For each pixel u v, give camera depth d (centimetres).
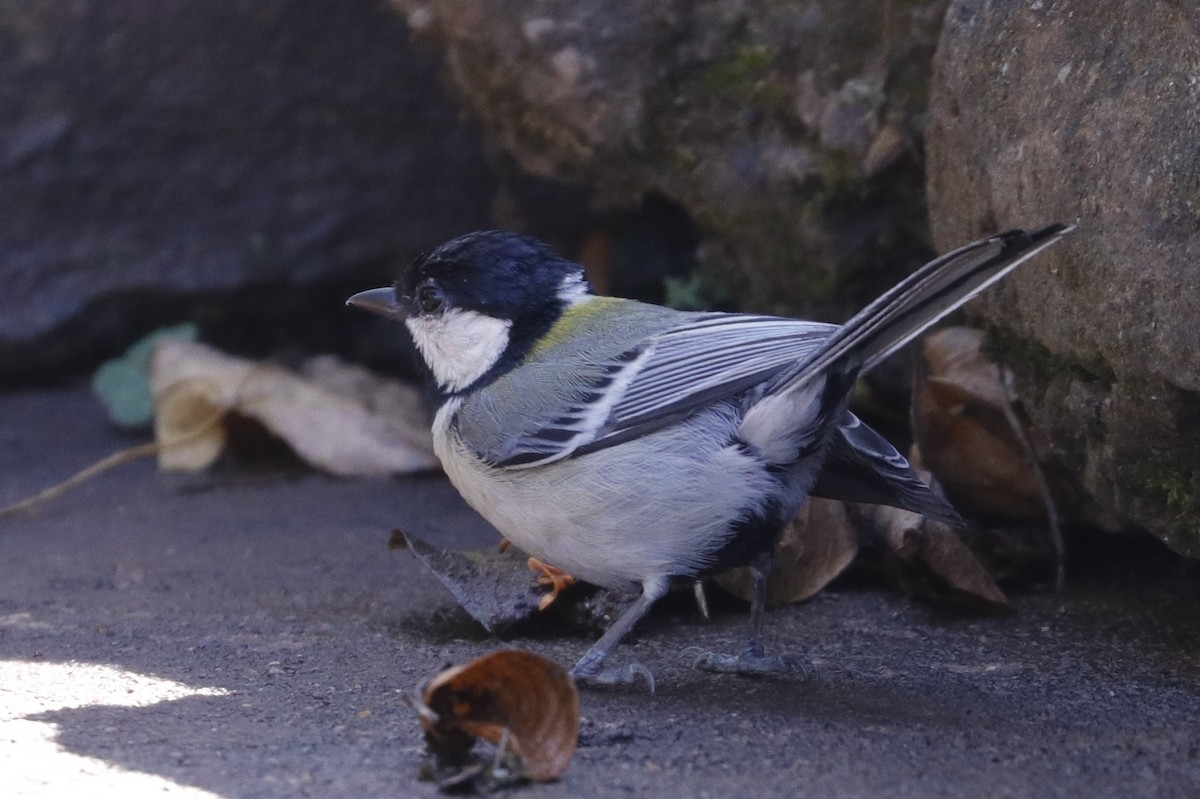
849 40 1006
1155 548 927
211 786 548
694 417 713
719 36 1049
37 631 819
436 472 1279
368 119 1438
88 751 588
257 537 1087
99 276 1471
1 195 1454
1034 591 890
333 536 1084
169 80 1441
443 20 1111
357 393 1364
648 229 1309
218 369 1347
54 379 1559
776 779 572
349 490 1238
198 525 1129
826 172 1026
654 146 1095
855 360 680
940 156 844
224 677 729
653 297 1344
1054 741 625
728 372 709
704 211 1112
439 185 1445
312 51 1425
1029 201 748
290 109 1443
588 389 727
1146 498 727
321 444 1284
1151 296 660
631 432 712
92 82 1440
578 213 1307
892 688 721
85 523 1148
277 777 562
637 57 1062
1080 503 888
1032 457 869
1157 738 625
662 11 1049
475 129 1421
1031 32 751
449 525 1112
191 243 1474
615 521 712
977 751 612
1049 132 728
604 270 1328
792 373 684
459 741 567
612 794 552
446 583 838
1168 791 555
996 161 778
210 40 1429
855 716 671
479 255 780
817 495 801
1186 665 743
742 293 1165
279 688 709
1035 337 775
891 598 891
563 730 578
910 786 563
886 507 873
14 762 567
